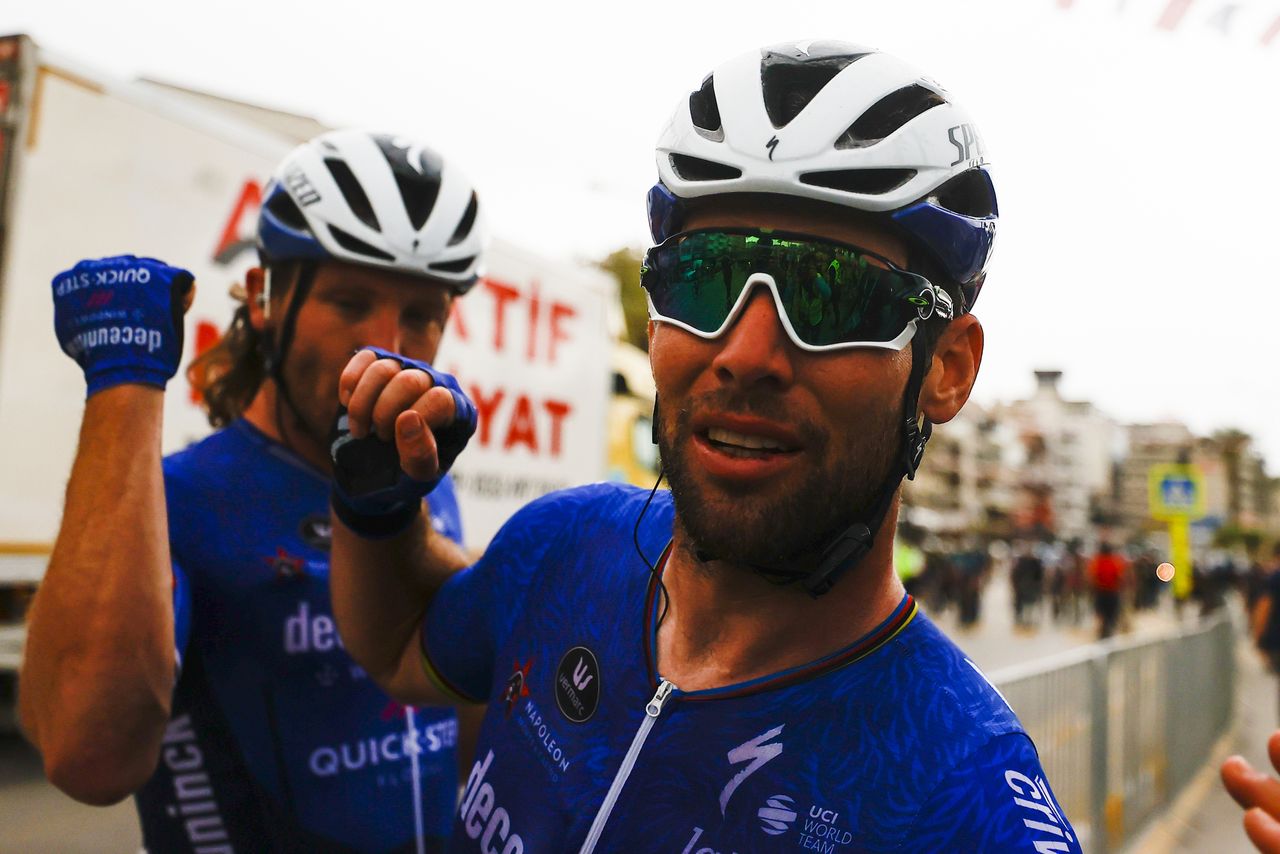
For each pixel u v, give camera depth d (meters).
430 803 1.53
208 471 1.48
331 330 1.55
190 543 1.41
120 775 1.10
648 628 1.01
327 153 1.59
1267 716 9.62
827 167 0.90
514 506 7.07
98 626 1.08
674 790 0.91
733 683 0.94
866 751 0.87
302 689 1.44
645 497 1.19
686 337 0.93
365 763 1.46
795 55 0.99
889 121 0.94
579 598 1.10
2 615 4.53
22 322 4.20
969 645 15.77
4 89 4.14
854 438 0.90
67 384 4.41
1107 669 4.22
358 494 1.12
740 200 0.94
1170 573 32.81
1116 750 4.32
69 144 4.30
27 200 4.17
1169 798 5.51
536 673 1.08
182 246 4.70
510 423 7.03
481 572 1.23
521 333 7.17
